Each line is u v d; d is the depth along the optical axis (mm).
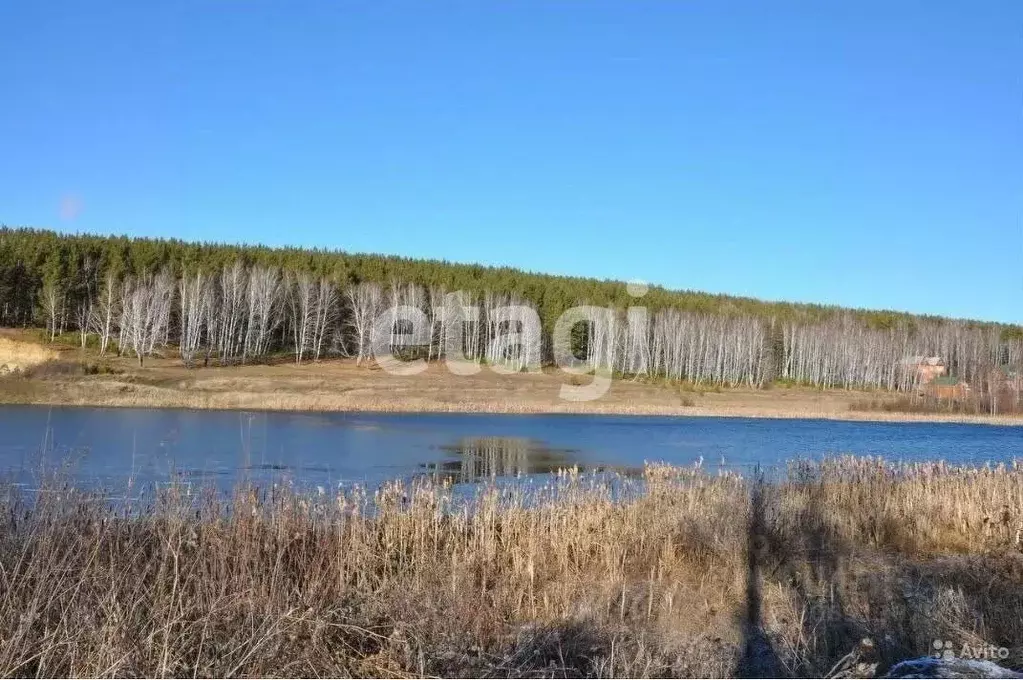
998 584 10227
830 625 8672
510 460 29859
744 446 37719
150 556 8180
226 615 6973
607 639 8219
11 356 63688
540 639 8070
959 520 13820
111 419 39156
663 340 85062
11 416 38750
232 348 79312
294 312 80750
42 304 78250
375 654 7371
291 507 10375
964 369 83438
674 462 29297
